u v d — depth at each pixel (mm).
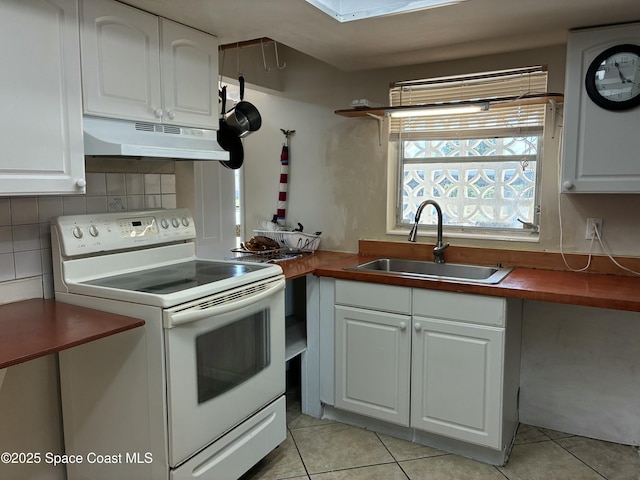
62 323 1636
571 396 2508
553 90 2447
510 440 2393
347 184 3080
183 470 1747
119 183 2260
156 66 2006
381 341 2424
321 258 2918
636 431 2387
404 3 1938
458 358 2229
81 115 1731
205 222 3113
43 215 1959
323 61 2871
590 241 2426
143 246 2213
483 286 2123
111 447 1850
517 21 2057
